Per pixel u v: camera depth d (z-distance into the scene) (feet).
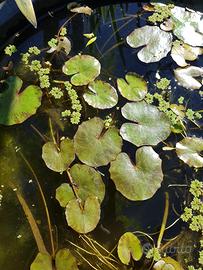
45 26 1.78
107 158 1.44
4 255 1.34
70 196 1.38
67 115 1.57
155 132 1.52
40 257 1.27
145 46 1.74
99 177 1.41
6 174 1.47
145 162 1.44
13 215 1.41
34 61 1.66
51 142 1.46
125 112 1.54
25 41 1.74
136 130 1.51
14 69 1.66
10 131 1.54
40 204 1.43
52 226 1.39
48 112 1.58
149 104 1.58
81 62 1.65
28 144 1.52
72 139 1.53
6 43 1.71
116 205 1.44
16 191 1.44
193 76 1.71
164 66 1.74
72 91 1.60
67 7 1.81
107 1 1.88
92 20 1.84
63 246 1.36
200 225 1.40
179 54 1.74
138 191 1.39
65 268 1.26
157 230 1.40
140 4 1.89
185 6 1.89
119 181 1.40
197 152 1.50
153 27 1.77
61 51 1.71
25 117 1.51
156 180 1.42
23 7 1.20
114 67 1.72
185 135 1.57
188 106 1.65
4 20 1.65
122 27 1.83
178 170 1.51
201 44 1.78
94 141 1.46
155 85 1.69
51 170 1.47
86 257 1.34
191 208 1.43
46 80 1.62
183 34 1.79
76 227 1.32
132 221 1.42
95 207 1.35
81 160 1.43
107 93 1.59
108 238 1.38
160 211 1.44
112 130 1.50
